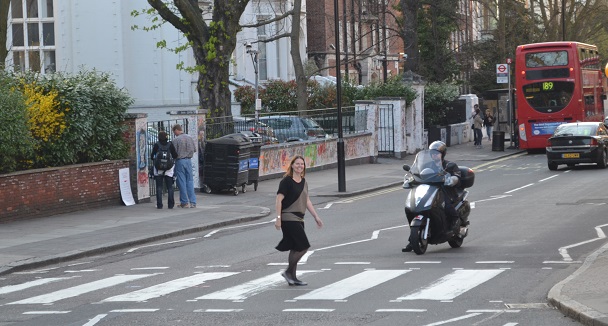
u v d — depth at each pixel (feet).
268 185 129.18
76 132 100.07
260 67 213.66
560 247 66.85
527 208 94.84
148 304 48.80
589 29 281.33
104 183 104.42
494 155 185.26
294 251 53.47
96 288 55.11
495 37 260.42
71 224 89.61
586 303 43.70
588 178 127.95
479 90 273.13
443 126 209.97
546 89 183.83
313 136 152.25
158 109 184.24
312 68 219.41
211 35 133.49
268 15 212.84
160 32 183.73
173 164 102.83
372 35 261.65
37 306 49.49
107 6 179.32
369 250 68.90
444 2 244.42
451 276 55.31
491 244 70.08
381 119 180.14
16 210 91.61
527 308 45.19
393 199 113.09
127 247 77.61
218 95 134.31
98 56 179.32
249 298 49.75
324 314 44.65
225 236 82.69
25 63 178.09
